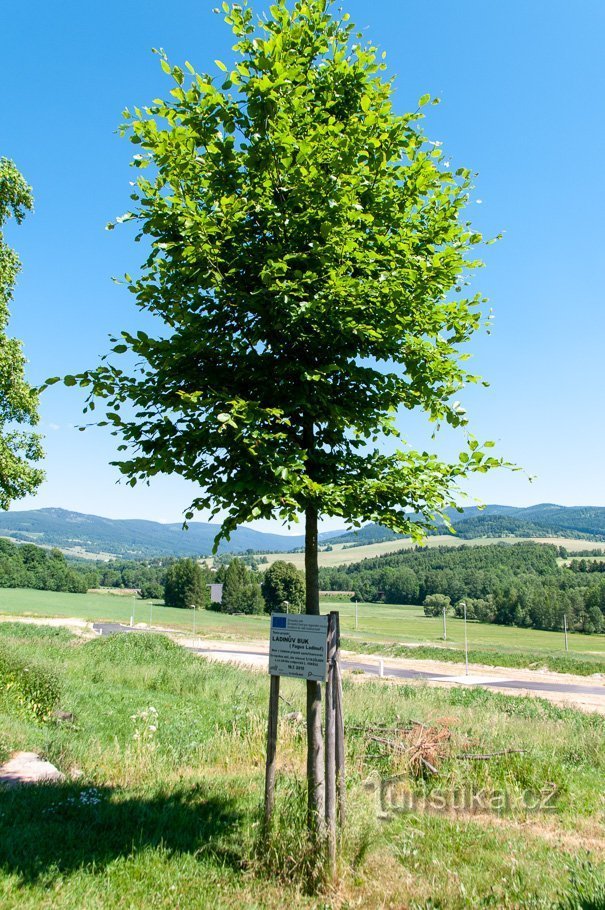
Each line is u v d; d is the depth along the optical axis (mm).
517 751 8625
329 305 4777
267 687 15922
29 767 6969
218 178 5004
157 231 5266
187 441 5062
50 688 11000
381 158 4977
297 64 5023
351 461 5609
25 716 9562
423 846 5340
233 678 17500
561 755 9977
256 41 4770
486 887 4426
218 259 4887
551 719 14734
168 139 4816
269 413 4578
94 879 4004
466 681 28438
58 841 4637
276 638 4938
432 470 5426
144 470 5191
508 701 18266
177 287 5191
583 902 3982
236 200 4727
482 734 10227
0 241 19781
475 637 74375
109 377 5043
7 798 5480
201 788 6395
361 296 4902
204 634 53531
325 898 4004
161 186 5449
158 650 22016
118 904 3703
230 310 5285
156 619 72250
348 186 4812
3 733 8031
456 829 5918
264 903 3920
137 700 12875
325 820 4461
